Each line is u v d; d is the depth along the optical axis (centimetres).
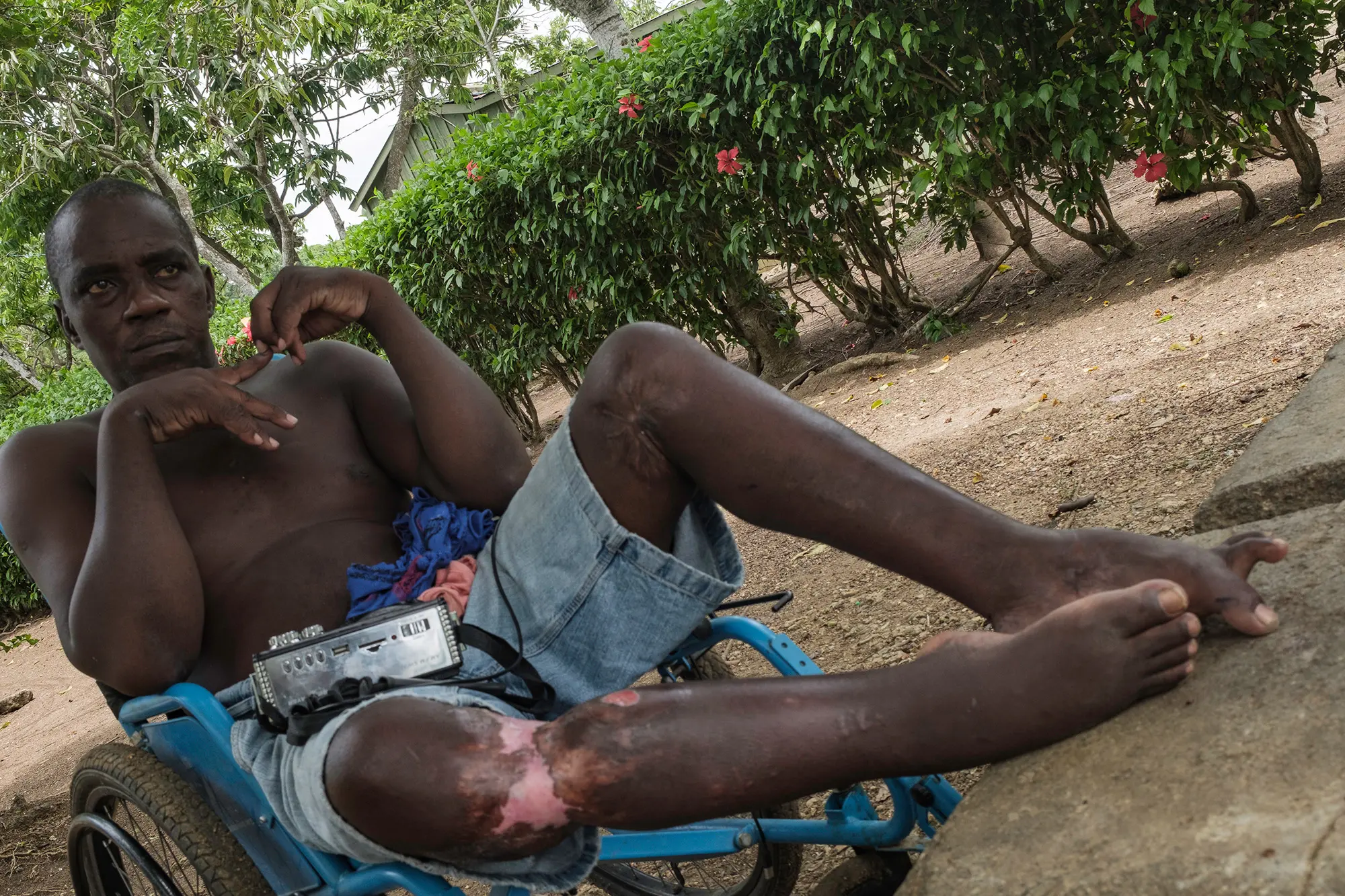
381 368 245
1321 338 414
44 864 414
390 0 1761
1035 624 143
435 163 802
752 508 166
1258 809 114
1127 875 114
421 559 205
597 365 176
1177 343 485
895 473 161
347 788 150
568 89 717
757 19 614
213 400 197
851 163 641
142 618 189
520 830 146
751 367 829
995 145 595
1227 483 208
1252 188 700
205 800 203
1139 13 529
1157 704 140
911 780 189
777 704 145
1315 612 145
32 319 2191
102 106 1263
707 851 209
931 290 827
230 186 1931
